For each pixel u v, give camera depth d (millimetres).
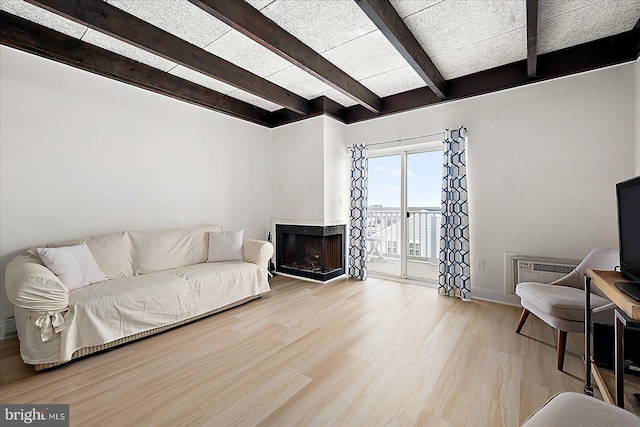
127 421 1385
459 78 3215
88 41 2531
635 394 1423
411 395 1563
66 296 1873
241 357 1980
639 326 1115
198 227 3479
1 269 2314
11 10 2104
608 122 2523
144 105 3141
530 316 2672
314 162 4000
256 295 3143
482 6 2029
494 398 1531
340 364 1879
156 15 2164
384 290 3541
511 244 3000
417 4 2016
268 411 1449
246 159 4230
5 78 2311
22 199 2404
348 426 1345
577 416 842
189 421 1383
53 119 2545
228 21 1934
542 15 2131
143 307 2217
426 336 2275
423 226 4441
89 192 2764
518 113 2945
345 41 2508
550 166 2789
